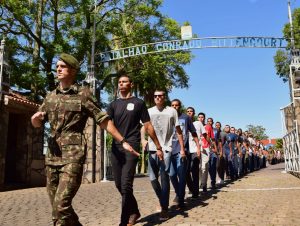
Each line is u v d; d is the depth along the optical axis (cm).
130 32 2372
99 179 1523
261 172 1719
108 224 506
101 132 1579
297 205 612
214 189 935
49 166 310
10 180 1342
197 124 863
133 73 2561
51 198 311
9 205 744
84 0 2080
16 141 1367
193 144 770
